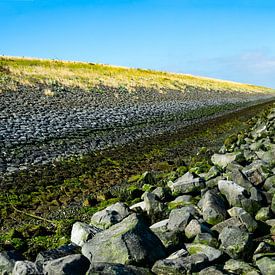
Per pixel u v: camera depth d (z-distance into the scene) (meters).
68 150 19.12
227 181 8.99
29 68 54.31
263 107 50.44
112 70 79.94
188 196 9.44
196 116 37.62
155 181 13.04
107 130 25.36
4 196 12.05
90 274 5.34
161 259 5.98
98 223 8.13
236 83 134.00
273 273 5.75
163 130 27.45
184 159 17.80
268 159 12.70
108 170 15.66
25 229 9.12
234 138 19.30
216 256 6.15
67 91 39.44
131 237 6.08
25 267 5.62
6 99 30.33
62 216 10.48
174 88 67.38
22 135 20.95
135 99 43.88
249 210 8.40
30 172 14.95
